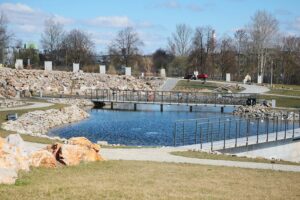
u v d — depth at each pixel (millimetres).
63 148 20641
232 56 133750
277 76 128875
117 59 136375
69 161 20391
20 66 103062
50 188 15328
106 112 69562
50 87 90500
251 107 68875
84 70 121062
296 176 21906
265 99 76250
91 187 15914
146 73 125500
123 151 29000
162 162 24734
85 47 134250
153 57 160125
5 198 13633
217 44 137625
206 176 20281
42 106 59844
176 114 67438
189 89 97938
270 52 129625
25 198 13797
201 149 32781
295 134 41000
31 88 86938
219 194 16297
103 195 14758
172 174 20234
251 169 23641
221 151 34094
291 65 126250
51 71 99875
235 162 26250
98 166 21047
